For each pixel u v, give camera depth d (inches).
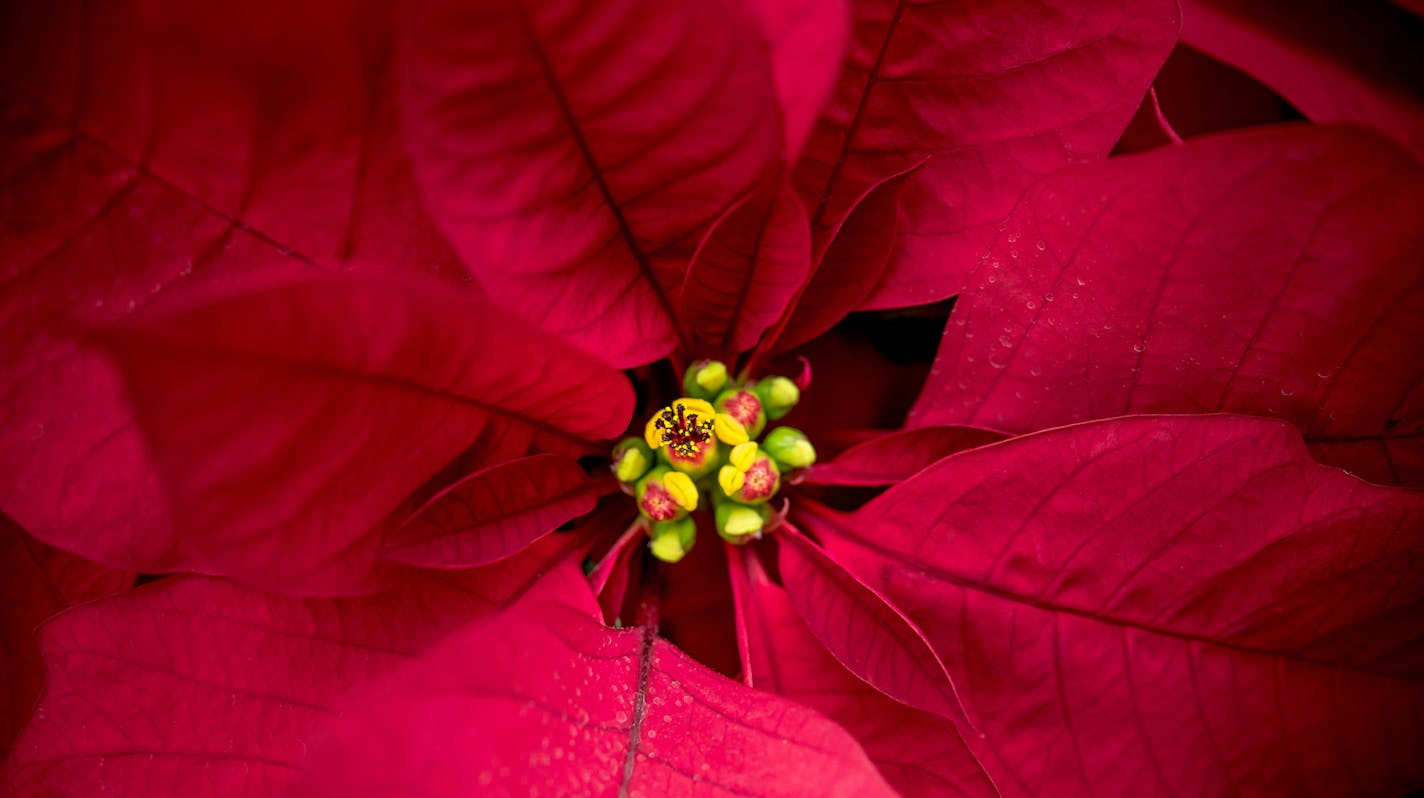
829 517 8.3
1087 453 7.5
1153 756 7.9
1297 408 7.8
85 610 7.5
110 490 7.3
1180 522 7.6
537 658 7.0
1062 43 7.7
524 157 6.7
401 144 7.1
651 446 8.0
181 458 6.0
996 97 7.8
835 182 8.0
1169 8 7.6
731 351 8.2
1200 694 7.8
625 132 6.8
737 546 8.4
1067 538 7.7
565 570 7.9
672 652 7.7
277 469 6.4
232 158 7.0
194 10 6.5
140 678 7.5
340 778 6.2
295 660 7.5
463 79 6.4
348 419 6.5
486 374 6.8
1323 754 7.9
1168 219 7.3
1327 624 7.7
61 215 7.0
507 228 6.9
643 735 7.3
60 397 7.2
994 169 7.9
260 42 6.7
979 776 7.7
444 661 6.5
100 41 6.6
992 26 7.7
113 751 7.5
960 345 7.9
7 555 8.1
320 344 6.2
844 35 6.2
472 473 7.2
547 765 6.8
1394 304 7.4
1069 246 7.5
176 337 5.8
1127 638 7.8
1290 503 7.5
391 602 7.6
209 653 7.5
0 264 7.0
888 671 7.5
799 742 7.1
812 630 7.8
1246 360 7.7
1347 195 7.0
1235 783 7.9
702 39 6.3
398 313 6.2
